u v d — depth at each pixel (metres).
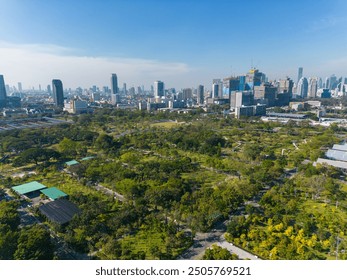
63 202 90.31
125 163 144.12
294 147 181.38
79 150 165.25
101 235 70.69
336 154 143.38
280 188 100.88
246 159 146.25
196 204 86.19
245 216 84.81
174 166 126.75
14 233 65.06
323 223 75.56
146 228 75.88
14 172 133.38
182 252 66.19
